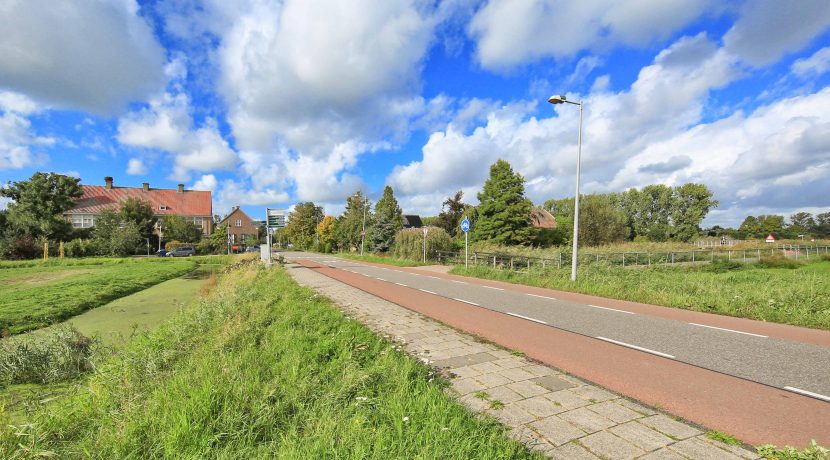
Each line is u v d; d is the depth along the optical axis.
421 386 3.91
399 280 16.77
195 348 5.87
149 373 4.77
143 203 54.41
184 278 22.72
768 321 8.02
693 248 34.06
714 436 3.14
